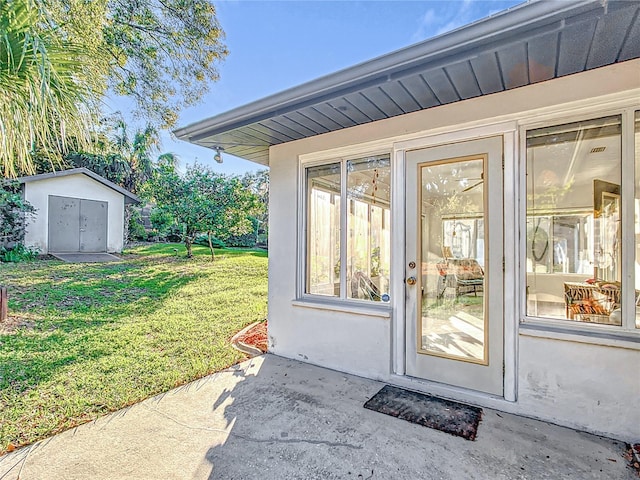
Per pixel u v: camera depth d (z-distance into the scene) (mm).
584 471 1862
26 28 1831
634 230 2197
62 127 2096
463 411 2533
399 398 2754
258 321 5074
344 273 3473
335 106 2807
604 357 2199
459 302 2777
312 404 2641
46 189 10914
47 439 2150
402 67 2160
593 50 2012
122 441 2137
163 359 3496
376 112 2963
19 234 9984
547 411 2375
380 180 3219
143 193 12930
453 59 2035
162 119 7359
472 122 2689
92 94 2260
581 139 2371
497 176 2611
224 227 11609
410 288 3010
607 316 2314
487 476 1829
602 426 2201
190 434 2223
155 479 1802
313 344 3545
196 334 4348
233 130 3314
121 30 5926
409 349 3004
